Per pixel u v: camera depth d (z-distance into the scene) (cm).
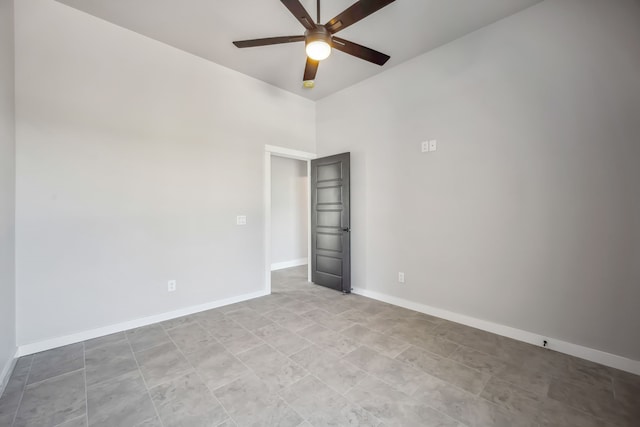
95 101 250
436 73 298
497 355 220
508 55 249
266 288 375
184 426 148
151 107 280
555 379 189
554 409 161
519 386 182
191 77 307
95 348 230
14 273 211
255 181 363
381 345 236
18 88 216
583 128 215
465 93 276
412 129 320
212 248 324
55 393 174
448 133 289
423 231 312
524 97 241
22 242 217
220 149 330
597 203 210
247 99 355
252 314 306
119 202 262
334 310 318
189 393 174
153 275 282
